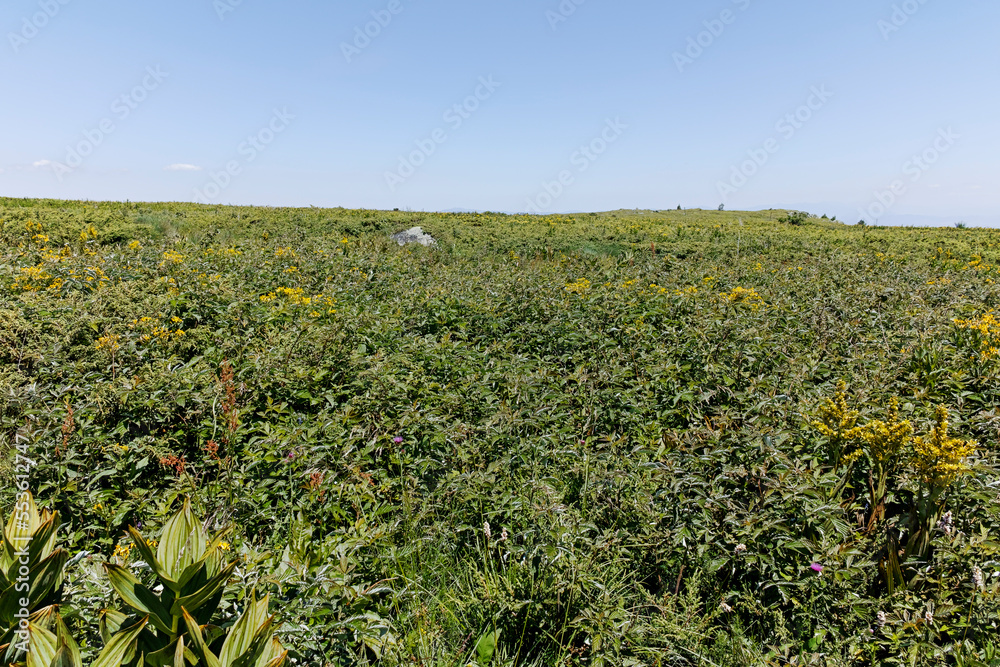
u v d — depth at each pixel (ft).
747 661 9.11
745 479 12.19
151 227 53.83
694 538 10.87
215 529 10.57
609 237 65.05
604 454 14.23
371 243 54.54
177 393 15.15
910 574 10.91
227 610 7.91
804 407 15.14
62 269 29.12
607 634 9.14
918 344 20.85
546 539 10.53
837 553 10.28
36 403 14.56
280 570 9.13
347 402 16.63
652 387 18.56
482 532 11.84
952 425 14.16
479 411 16.70
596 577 10.05
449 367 19.42
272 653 6.45
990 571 10.44
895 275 41.29
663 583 10.96
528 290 29.86
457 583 10.75
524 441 14.42
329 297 28.04
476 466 13.58
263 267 35.45
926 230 87.56
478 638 9.70
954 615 10.02
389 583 10.49
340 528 11.21
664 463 12.91
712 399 18.19
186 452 14.47
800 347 22.03
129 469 12.59
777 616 9.79
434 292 30.07
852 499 12.64
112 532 11.41
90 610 7.65
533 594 10.00
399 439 14.06
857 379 18.29
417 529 11.71
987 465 12.19
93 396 14.56
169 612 6.68
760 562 10.37
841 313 27.63
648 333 23.47
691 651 9.29
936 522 11.16
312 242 48.01
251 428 13.98
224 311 24.43
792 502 11.00
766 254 55.88
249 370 17.65
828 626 9.69
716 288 36.01
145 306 23.52
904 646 9.36
